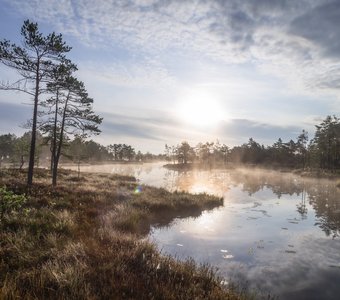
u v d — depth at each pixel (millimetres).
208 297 6125
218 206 21547
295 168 90938
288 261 10141
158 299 5695
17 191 17766
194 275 7289
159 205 18453
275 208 21312
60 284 5621
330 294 7738
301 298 7457
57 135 28688
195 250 11094
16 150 39594
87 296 5223
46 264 6621
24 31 22469
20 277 6082
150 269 7180
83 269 6562
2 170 31391
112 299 5402
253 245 11961
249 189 34406
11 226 9875
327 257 10641
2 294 5105
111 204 17422
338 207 22078
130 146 165250
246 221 16672
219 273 8812
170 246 11461
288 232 14258
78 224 11531
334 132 72875
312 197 27734
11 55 22422
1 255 7402
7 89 22469
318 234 13953
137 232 13234
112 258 7504
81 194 20078
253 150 123938
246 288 7848
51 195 18156
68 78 26250
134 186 29344
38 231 9281
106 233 10242
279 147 110938
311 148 84375
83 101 28219
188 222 15961
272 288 7961
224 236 13258
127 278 6359
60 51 23531
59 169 47188
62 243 8539
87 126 28281
